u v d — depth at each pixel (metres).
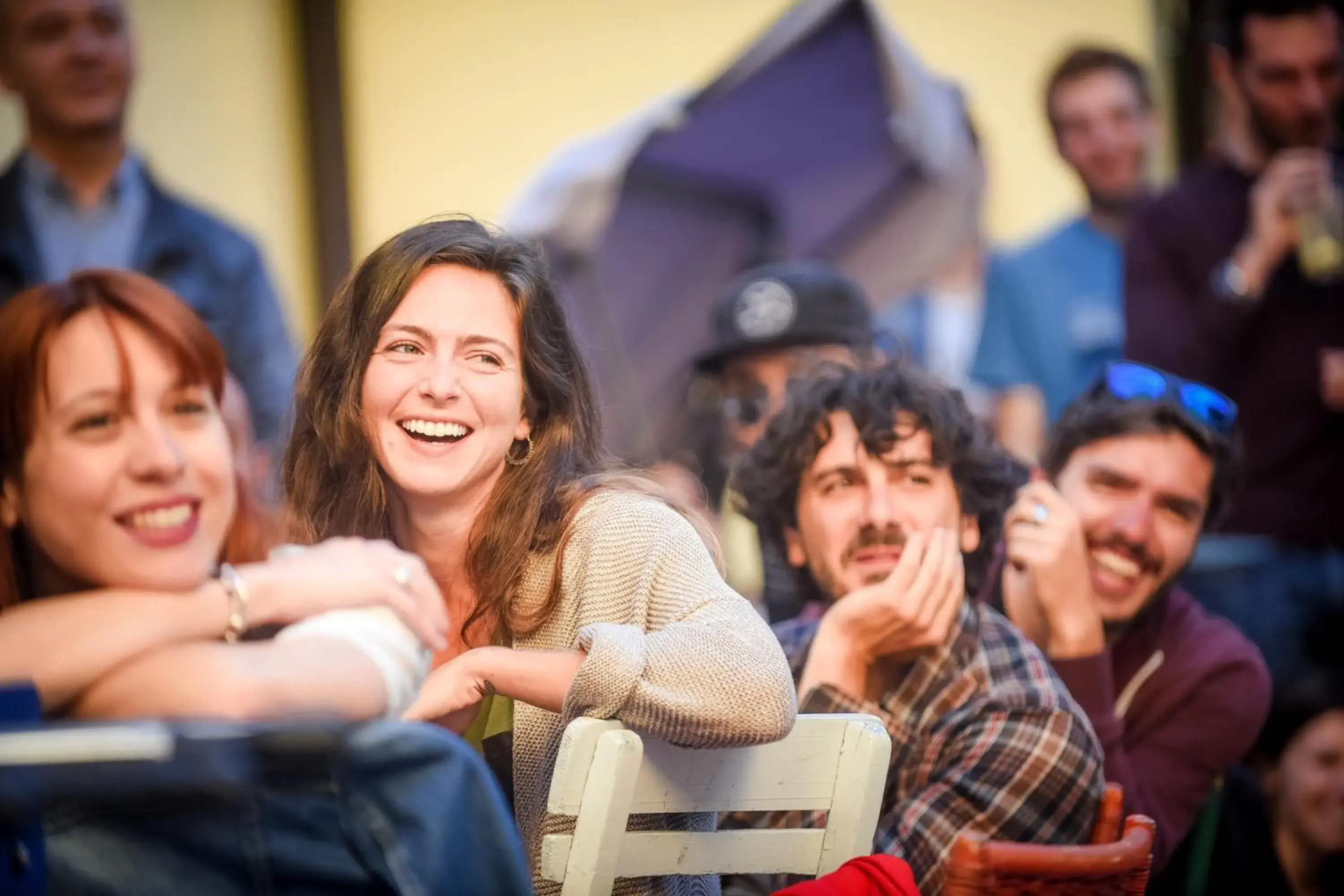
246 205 7.85
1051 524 3.81
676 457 7.76
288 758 1.67
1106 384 4.17
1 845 1.79
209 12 7.78
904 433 3.74
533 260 3.09
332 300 3.11
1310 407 6.46
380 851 2.00
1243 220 6.84
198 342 2.25
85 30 7.33
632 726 2.54
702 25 8.16
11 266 7.30
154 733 1.62
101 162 7.43
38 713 1.84
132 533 2.19
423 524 3.07
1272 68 6.95
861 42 8.09
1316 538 6.21
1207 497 4.03
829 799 2.75
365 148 8.12
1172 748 3.91
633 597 2.86
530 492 3.02
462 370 2.95
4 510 2.28
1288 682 5.63
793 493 3.90
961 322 7.96
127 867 2.05
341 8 8.07
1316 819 5.44
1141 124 7.75
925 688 3.53
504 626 3.01
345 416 3.04
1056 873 2.66
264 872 2.04
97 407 2.17
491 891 2.03
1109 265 7.76
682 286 8.03
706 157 8.11
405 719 2.56
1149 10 7.81
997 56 7.98
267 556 3.66
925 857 3.29
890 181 8.04
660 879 2.82
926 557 3.54
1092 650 3.76
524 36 8.20
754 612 2.72
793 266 5.83
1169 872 4.03
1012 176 7.98
